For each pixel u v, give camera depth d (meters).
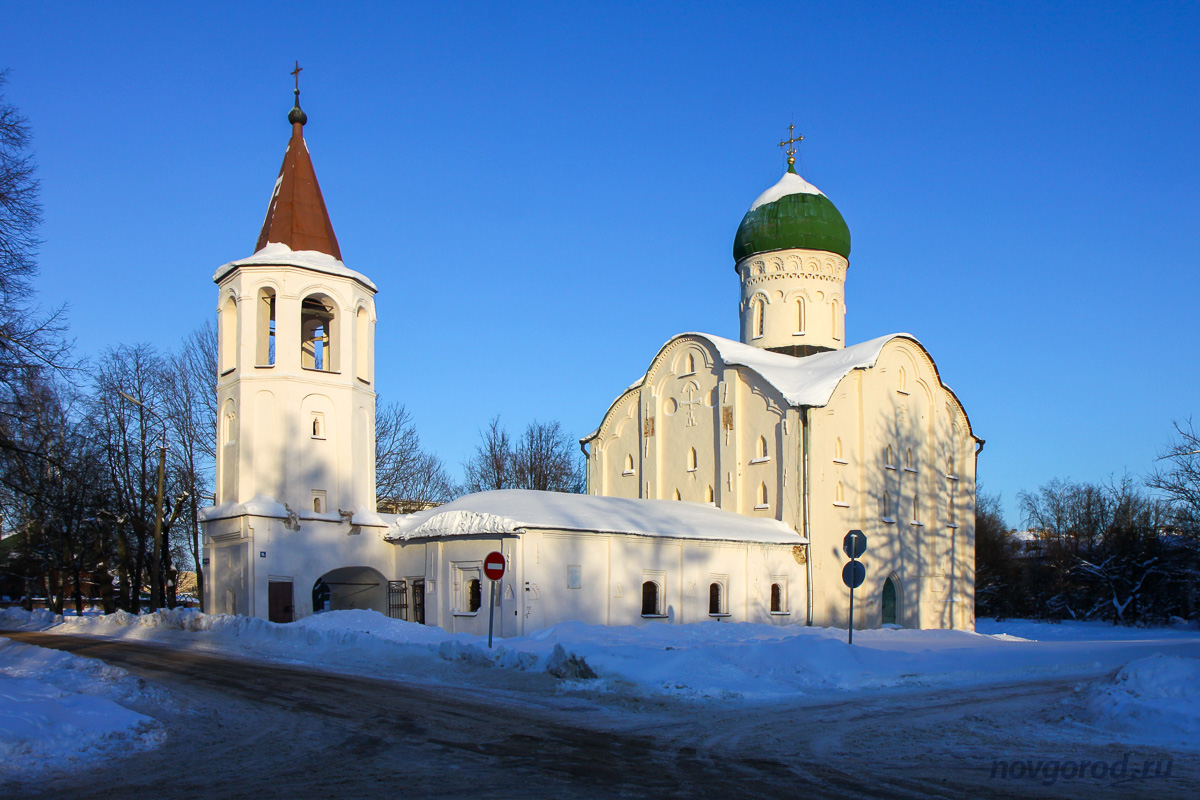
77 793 10.45
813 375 41.97
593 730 14.34
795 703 17.52
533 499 34.75
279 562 33.56
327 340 38.94
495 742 13.27
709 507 41.06
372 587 37.44
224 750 12.82
